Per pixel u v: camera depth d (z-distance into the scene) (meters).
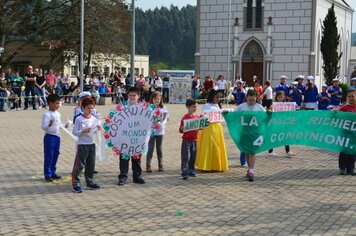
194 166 12.05
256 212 8.91
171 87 38.50
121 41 53.66
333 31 47.81
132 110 10.95
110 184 11.10
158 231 7.78
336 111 11.97
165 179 11.69
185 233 7.69
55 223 8.16
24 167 12.78
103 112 28.25
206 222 8.27
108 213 8.77
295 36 48.81
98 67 60.91
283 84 24.02
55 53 51.50
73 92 35.44
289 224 8.20
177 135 19.64
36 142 16.95
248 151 11.71
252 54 50.50
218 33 51.38
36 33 46.81
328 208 9.23
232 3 50.75
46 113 11.09
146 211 8.91
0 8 43.41
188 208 9.13
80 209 9.02
